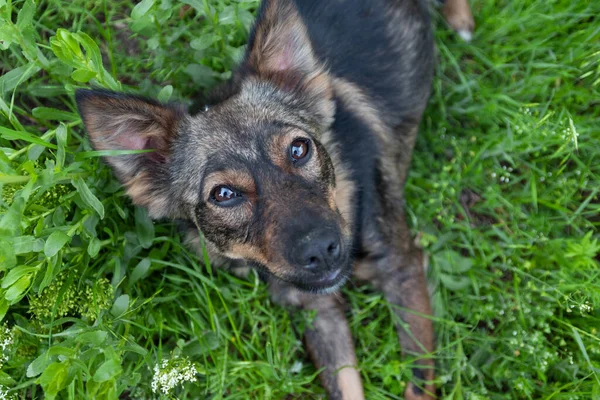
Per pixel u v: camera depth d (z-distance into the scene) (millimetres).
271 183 527
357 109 614
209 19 649
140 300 636
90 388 536
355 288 674
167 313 664
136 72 724
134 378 592
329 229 515
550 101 696
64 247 582
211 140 547
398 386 646
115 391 545
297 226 512
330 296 641
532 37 729
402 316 635
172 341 665
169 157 571
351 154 599
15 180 513
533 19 722
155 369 604
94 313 591
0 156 509
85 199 555
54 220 569
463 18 738
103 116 534
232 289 670
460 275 674
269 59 574
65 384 526
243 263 616
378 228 610
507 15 734
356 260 613
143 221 625
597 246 630
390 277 627
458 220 705
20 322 616
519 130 672
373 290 674
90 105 524
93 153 539
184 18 732
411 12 653
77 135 657
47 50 708
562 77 713
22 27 566
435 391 645
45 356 529
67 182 579
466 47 734
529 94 712
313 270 520
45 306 589
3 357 589
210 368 652
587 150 696
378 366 651
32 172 516
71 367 531
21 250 524
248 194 532
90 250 578
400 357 661
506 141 690
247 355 663
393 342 659
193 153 555
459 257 673
